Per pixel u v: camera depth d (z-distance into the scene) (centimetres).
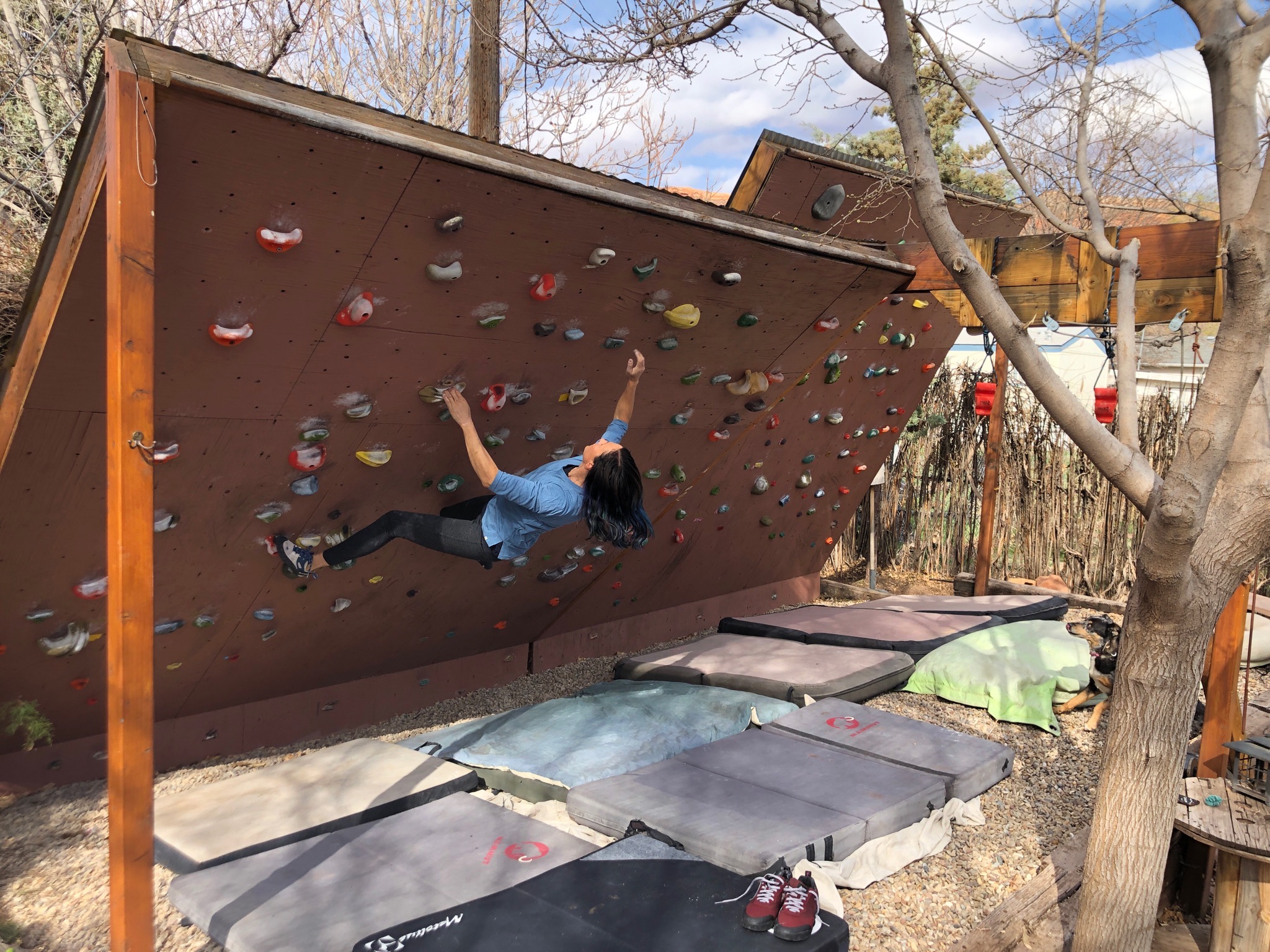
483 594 621
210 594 464
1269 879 349
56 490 367
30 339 319
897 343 706
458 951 316
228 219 298
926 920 398
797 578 984
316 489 434
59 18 838
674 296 460
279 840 408
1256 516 310
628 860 385
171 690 521
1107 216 562
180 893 365
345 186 308
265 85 288
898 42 338
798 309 545
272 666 555
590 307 432
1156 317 447
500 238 363
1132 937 330
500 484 409
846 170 535
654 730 553
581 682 730
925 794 470
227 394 361
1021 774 551
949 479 1080
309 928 336
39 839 451
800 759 514
